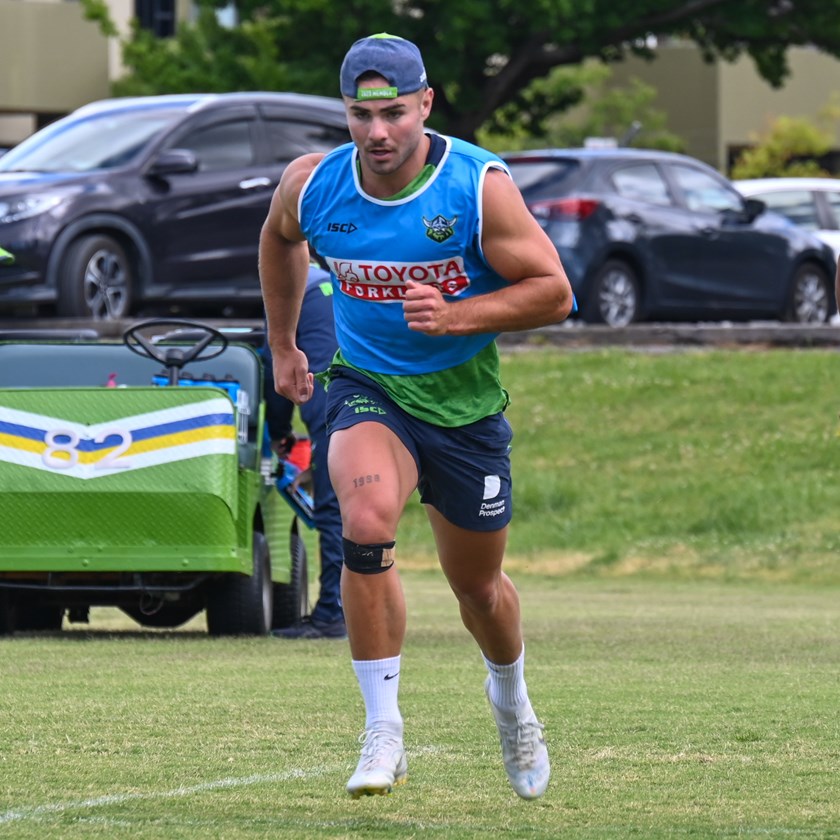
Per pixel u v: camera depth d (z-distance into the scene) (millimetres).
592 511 63812
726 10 136500
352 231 17594
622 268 76625
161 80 134000
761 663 30391
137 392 33938
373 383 17828
